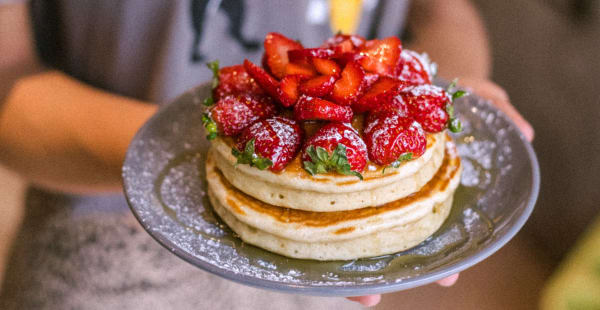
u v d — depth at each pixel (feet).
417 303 3.31
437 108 1.61
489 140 1.86
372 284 1.48
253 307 2.65
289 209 1.62
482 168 1.80
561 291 3.15
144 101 2.29
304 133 1.58
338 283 1.50
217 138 1.65
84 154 2.16
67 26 2.20
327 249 1.59
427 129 1.63
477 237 1.61
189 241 1.61
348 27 2.41
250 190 1.62
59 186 2.26
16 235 2.40
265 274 1.55
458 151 1.86
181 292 2.44
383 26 2.53
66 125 2.15
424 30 2.64
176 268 2.41
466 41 2.56
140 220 1.61
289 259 1.60
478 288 3.38
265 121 1.56
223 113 1.60
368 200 1.59
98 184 2.23
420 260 1.59
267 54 1.68
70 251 2.34
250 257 1.60
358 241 1.59
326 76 1.55
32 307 2.39
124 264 2.36
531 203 1.63
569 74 3.09
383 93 1.55
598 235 3.17
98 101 2.19
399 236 1.61
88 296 2.38
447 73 2.44
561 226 3.37
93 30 2.18
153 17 2.13
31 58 2.29
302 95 1.56
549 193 3.37
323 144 1.50
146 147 1.83
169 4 2.10
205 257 1.55
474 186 1.77
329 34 2.41
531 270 3.45
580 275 3.13
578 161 3.16
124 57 2.20
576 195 3.23
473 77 2.28
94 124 2.14
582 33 2.96
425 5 2.68
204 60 2.24
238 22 2.23
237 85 1.67
